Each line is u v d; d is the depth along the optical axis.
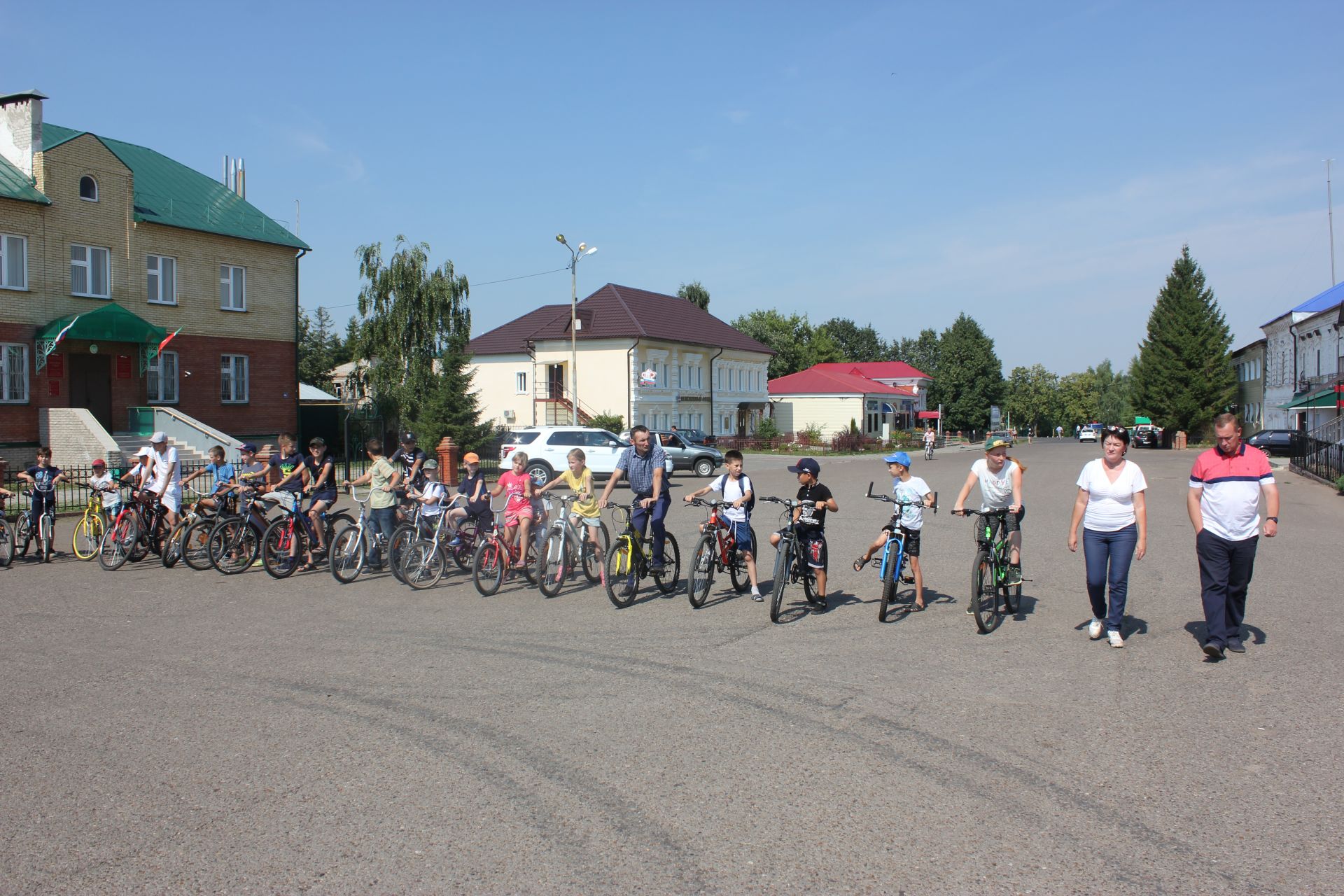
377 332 39.28
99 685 6.93
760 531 17.25
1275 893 3.81
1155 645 8.02
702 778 5.03
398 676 7.15
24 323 26.69
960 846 4.22
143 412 28.92
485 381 55.78
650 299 59.19
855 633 8.62
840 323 127.06
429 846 4.24
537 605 10.12
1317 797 4.76
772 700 6.48
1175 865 4.05
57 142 28.09
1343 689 6.64
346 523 14.57
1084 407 139.12
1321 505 21.58
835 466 42.38
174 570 12.73
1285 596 10.15
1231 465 7.46
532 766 5.22
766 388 69.50
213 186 34.84
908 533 9.22
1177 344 66.50
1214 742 5.57
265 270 33.69
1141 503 7.96
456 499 12.07
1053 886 3.86
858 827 4.42
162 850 4.22
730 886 3.87
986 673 7.17
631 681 6.98
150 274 30.16
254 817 4.57
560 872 3.99
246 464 13.15
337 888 3.87
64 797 4.82
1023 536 16.05
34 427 26.88
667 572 10.58
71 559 13.98
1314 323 49.28
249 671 7.34
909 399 82.94
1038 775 5.07
